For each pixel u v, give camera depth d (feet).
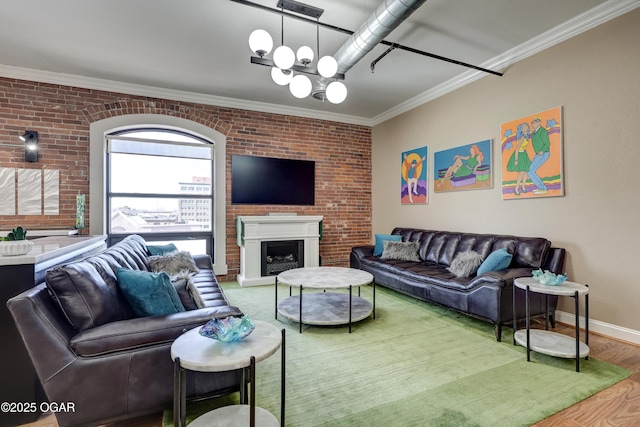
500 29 9.68
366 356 7.52
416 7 7.09
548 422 5.12
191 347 4.28
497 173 11.85
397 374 6.68
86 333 4.72
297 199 17.30
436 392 6.00
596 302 8.96
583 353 6.88
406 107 16.33
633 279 8.23
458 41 10.38
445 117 14.17
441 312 10.85
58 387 4.48
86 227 13.09
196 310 5.53
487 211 12.25
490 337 8.68
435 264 12.93
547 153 10.13
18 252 5.47
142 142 14.39
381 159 18.61
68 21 9.13
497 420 5.15
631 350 7.82
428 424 5.07
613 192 8.59
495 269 9.35
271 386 6.22
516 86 11.11
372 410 5.44
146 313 5.50
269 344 4.39
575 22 9.14
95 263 5.76
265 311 10.85
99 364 4.63
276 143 16.80
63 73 12.62
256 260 15.14
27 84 12.30
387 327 9.43
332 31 9.65
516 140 11.09
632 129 8.21
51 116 12.62
